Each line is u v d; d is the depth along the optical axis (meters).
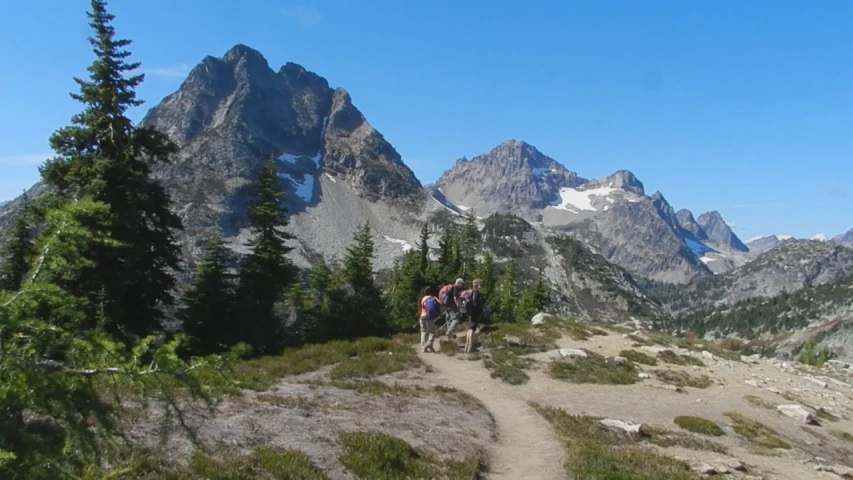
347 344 24.02
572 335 29.47
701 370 25.06
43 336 4.04
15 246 23.67
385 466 9.83
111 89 24.48
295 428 10.90
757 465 13.60
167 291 27.20
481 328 29.61
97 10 24.94
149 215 25.70
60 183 24.11
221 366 4.80
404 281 55.66
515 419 15.46
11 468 3.69
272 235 37.16
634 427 15.09
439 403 15.61
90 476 4.51
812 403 22.25
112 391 4.46
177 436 9.05
